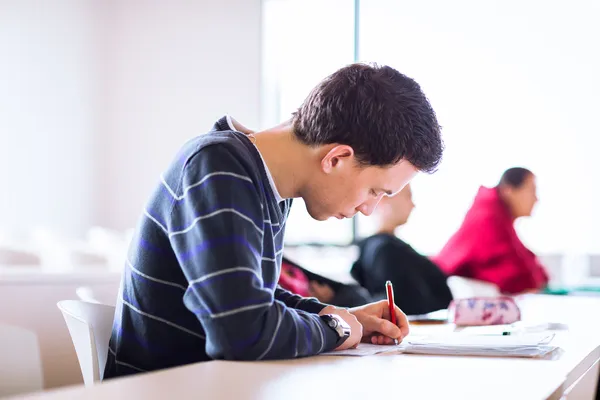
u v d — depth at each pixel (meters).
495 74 5.83
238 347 1.15
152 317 1.32
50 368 2.15
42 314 2.16
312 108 1.33
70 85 7.13
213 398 0.87
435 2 6.05
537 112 5.70
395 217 2.95
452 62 5.98
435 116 1.36
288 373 1.07
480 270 3.59
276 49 6.90
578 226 5.57
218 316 1.15
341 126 1.30
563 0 5.61
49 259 2.86
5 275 2.15
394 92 1.31
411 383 1.02
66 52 7.09
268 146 1.36
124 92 7.45
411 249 2.91
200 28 7.19
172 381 0.97
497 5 5.82
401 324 1.56
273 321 1.18
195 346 1.33
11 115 6.57
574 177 5.59
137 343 1.33
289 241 6.39
